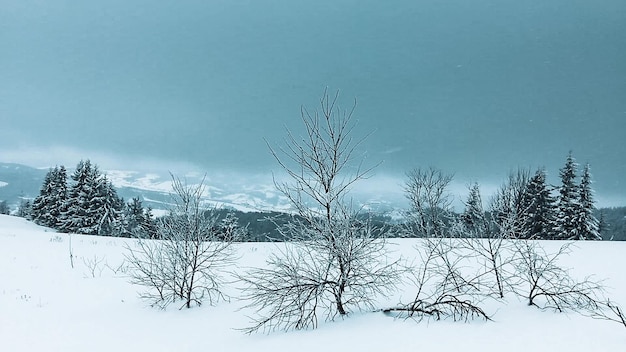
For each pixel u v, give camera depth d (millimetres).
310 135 8633
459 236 10625
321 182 8625
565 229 36312
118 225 53781
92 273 14953
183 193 11297
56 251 19141
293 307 8492
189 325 9297
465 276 11188
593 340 5953
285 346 6992
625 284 9648
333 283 8500
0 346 8227
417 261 13500
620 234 41375
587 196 36438
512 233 9664
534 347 5820
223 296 11438
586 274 10781
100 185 54750
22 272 14945
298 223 8641
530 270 8203
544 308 7680
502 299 8750
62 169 60000
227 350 7316
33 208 62969
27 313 10555
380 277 8492
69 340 8547
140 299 11836
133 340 8484
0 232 27266
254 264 15352
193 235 11180
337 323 8039
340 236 8336
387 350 6148
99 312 10648
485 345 6023
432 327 7047
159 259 11195
